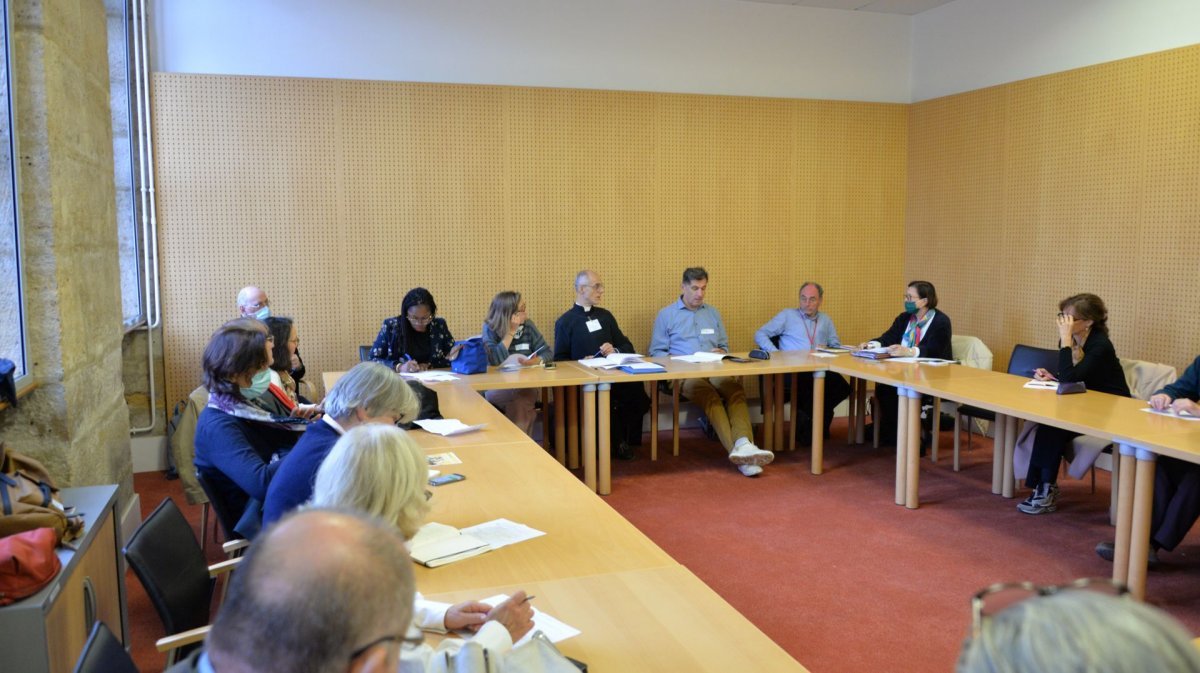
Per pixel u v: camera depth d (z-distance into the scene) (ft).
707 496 16.37
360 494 6.29
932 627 10.70
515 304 17.66
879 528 14.44
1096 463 17.03
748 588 11.96
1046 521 14.74
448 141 19.66
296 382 15.58
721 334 20.43
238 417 10.07
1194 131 15.94
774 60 21.95
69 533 7.77
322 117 18.86
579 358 19.40
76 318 10.68
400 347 17.13
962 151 21.42
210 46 18.22
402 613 3.03
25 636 6.67
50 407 10.04
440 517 8.29
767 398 19.66
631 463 18.94
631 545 7.49
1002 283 20.42
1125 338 17.49
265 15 18.47
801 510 15.46
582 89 20.43
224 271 18.62
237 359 9.96
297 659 2.78
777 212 22.20
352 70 19.11
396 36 19.29
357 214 19.29
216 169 18.37
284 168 18.76
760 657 5.50
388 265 19.60
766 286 22.33
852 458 19.24
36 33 9.67
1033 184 19.45
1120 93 17.35
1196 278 15.99
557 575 6.83
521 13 20.01
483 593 6.48
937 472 18.02
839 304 23.04
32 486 7.77
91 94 11.87
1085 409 12.75
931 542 13.76
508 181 20.12
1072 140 18.45
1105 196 17.74
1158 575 12.14
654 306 21.52
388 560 3.04
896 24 22.89
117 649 5.17
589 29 20.51
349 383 8.06
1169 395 13.10
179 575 7.28
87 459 10.95
